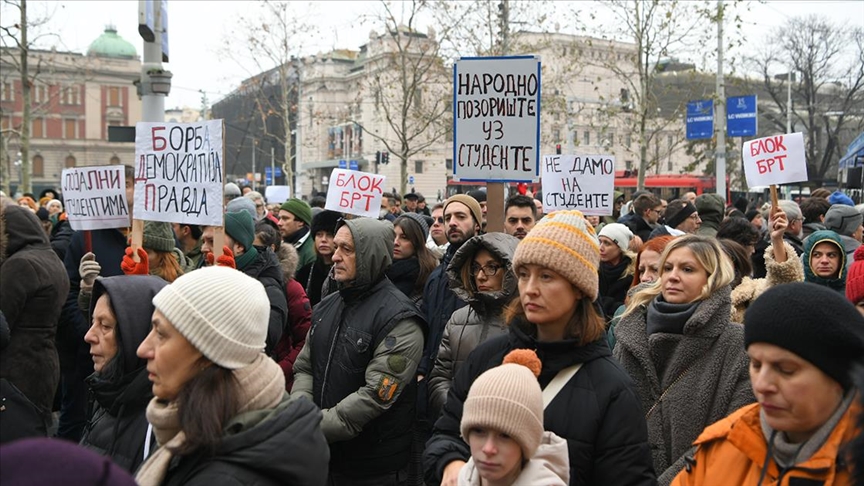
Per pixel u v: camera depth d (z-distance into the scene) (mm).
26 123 22812
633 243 7812
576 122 40500
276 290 5461
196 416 2430
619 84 45125
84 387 6020
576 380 3047
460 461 3096
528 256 3064
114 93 85688
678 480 2699
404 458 4516
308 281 7617
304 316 6004
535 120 5367
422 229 6184
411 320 4434
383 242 4543
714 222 8984
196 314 2541
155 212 4797
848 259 6680
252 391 2578
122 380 3092
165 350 2576
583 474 2924
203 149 4645
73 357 6113
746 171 6707
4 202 4707
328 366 4480
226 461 2410
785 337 2209
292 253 6316
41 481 1340
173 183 4758
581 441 2932
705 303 3553
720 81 23641
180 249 6641
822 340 2186
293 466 2465
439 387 4430
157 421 2564
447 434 3279
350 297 4559
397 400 4426
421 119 27375
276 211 14648
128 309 3119
